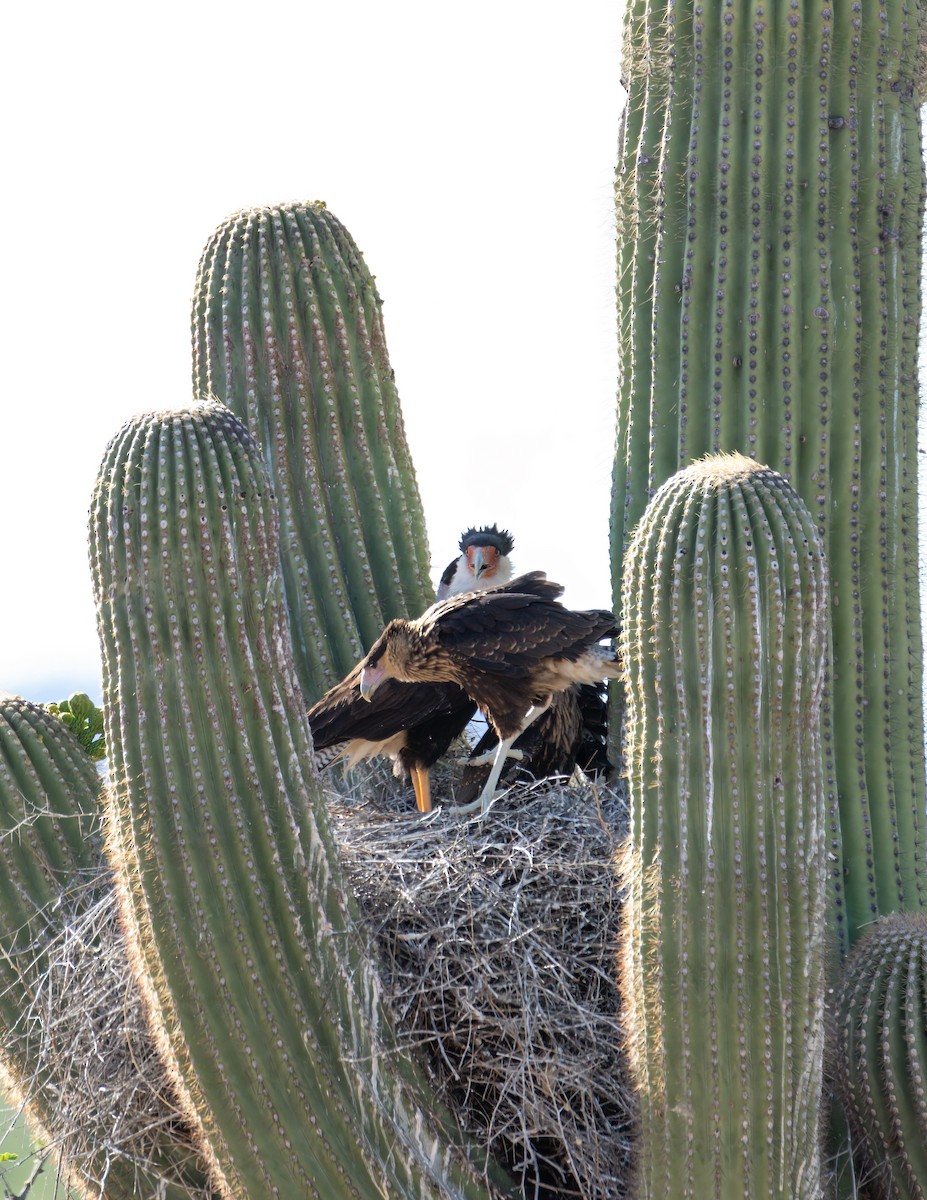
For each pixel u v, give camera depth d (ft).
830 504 60.29
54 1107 57.21
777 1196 43.75
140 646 48.21
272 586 49.44
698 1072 44.29
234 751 48.14
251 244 73.10
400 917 55.88
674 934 44.91
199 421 49.85
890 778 59.52
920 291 62.95
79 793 62.28
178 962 47.19
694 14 63.26
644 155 64.59
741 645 45.29
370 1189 46.65
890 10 62.59
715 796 45.09
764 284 60.80
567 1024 53.88
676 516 46.80
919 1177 49.90
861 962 52.70
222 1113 46.80
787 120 61.52
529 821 63.10
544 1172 52.95
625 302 66.18
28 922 59.31
